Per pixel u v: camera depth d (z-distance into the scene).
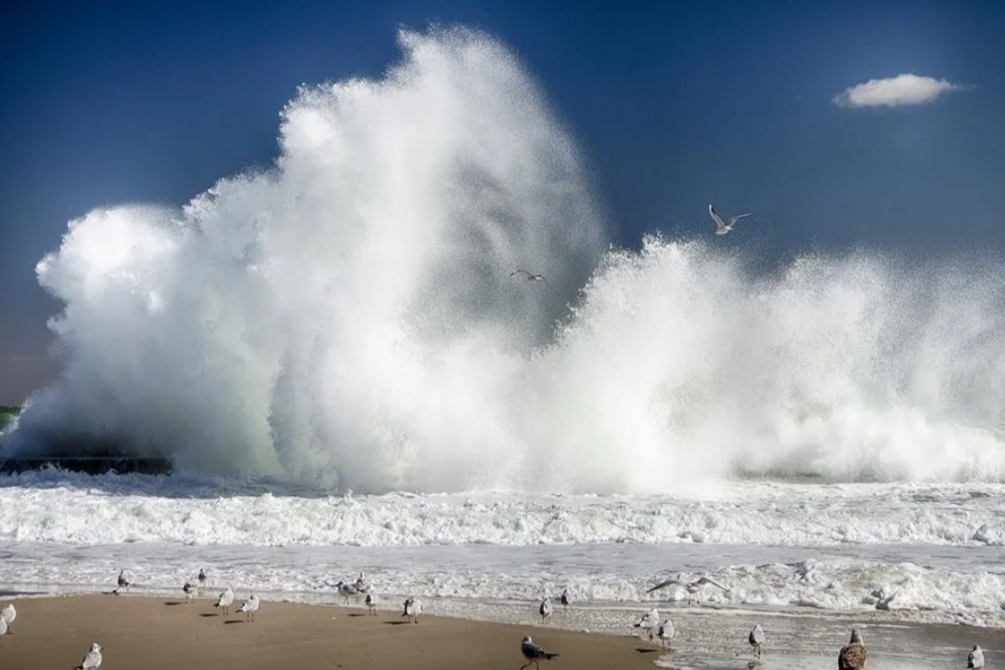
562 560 17.58
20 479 27.27
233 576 17.08
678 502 22.12
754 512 19.95
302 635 13.54
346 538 19.81
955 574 15.38
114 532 20.62
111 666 12.40
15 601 15.59
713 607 14.66
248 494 25.20
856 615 14.16
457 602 15.24
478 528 19.81
